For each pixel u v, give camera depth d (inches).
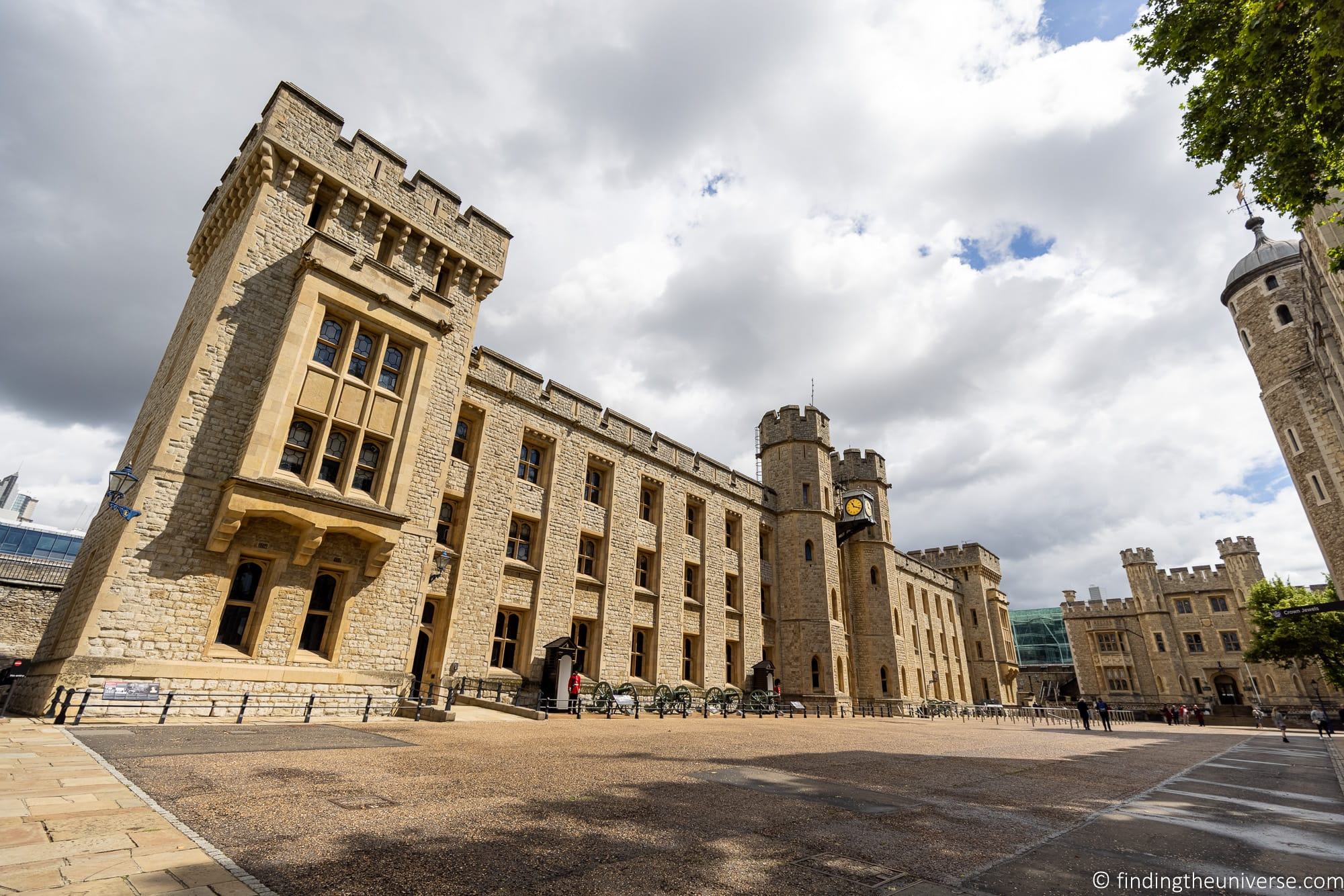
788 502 1339.8
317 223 638.5
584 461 957.2
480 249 775.1
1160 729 1197.7
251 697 479.2
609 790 265.6
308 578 538.6
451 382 708.0
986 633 2025.1
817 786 303.7
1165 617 2235.5
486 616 754.2
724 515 1222.3
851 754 451.2
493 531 789.9
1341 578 1051.9
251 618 512.7
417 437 616.1
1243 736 1023.6
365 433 583.2
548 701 679.1
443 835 186.9
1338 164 317.4
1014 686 2095.2
